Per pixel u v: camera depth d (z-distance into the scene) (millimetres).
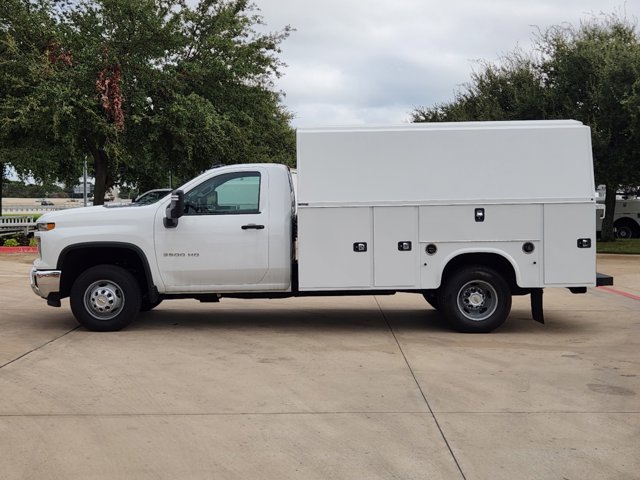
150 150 21047
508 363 7164
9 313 10289
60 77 18703
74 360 7246
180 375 6652
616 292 12797
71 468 4371
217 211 8672
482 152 8383
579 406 5668
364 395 5980
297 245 8531
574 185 8383
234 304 11477
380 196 8383
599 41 21359
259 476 4258
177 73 20250
